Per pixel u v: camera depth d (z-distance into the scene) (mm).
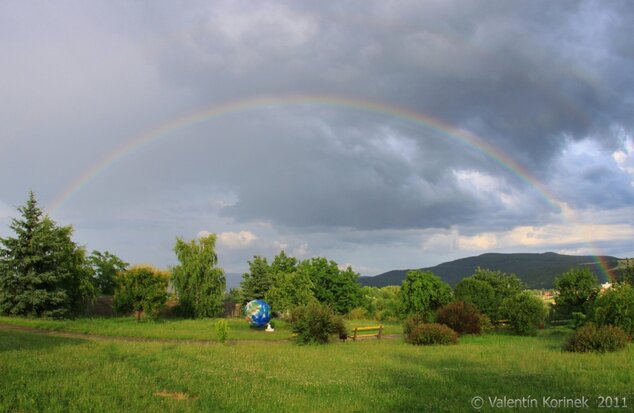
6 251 36969
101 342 21672
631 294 24891
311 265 53812
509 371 15227
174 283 50500
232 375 14273
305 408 10578
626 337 20797
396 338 29812
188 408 10148
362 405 10859
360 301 54125
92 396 10711
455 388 12602
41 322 30266
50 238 38219
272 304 46219
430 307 36875
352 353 20562
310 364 16938
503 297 39375
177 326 33875
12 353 16109
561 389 12344
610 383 13008
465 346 23656
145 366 15125
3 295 36250
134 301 39812
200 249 52094
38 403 10062
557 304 38812
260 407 10500
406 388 12648
